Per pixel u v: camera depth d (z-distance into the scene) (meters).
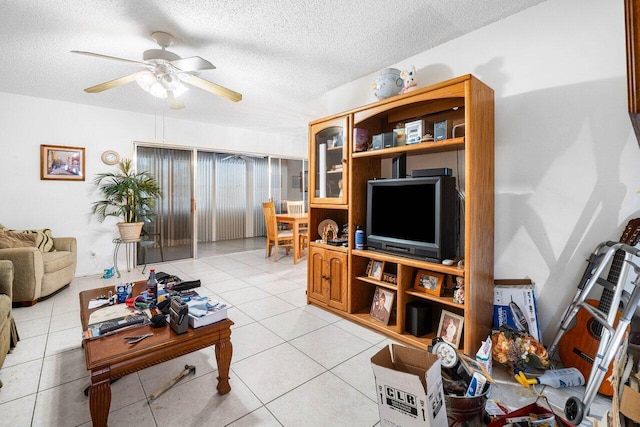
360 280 2.73
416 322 2.25
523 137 2.14
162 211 5.08
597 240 1.90
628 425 0.69
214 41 2.46
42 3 1.94
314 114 4.70
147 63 2.26
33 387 1.73
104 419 1.30
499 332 2.00
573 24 1.94
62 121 3.96
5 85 3.38
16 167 3.69
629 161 1.79
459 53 2.42
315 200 2.96
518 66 2.14
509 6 2.06
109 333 1.54
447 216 2.12
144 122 4.63
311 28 2.28
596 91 1.88
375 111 2.43
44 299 3.18
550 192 2.06
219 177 7.26
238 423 1.47
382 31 2.33
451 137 2.16
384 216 2.46
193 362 2.02
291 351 2.15
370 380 1.82
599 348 1.45
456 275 2.08
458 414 1.02
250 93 3.75
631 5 0.55
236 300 3.19
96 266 4.24
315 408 1.58
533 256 2.14
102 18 2.12
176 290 2.29
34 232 3.47
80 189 4.11
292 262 5.06
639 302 1.46
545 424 0.95
